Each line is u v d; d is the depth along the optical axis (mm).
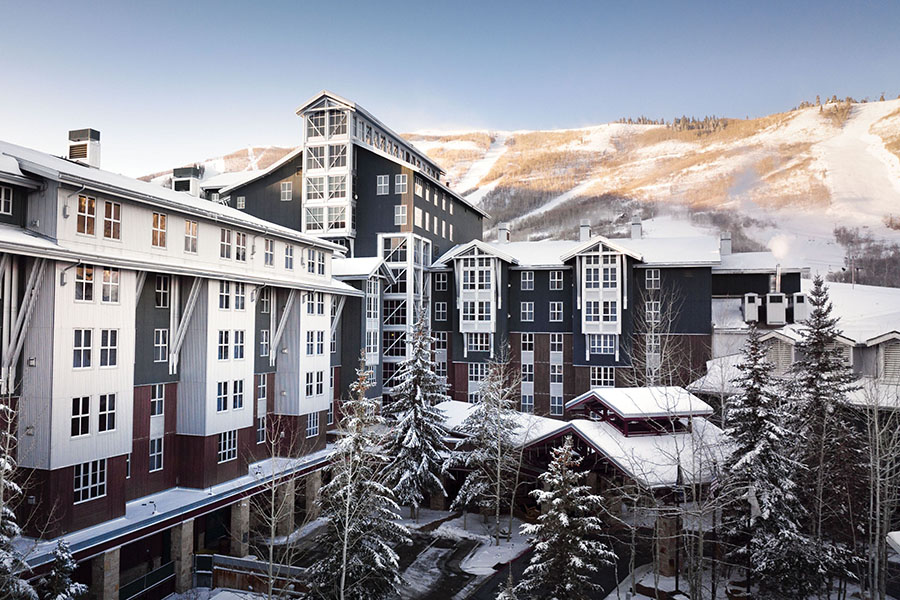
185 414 31812
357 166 59281
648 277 54156
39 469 23547
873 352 38938
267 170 60594
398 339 56719
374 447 28844
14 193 24453
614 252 53000
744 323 52688
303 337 39469
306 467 36781
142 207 28766
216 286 32469
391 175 58438
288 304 38688
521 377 57844
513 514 40125
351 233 57469
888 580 28188
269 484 31953
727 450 30391
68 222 24875
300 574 27109
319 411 41531
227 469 33188
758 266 56031
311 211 58469
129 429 27031
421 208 60375
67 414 24109
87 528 24875
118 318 26656
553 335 57031
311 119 59125
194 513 28750
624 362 53125
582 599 23391
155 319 30547
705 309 52438
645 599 27656
